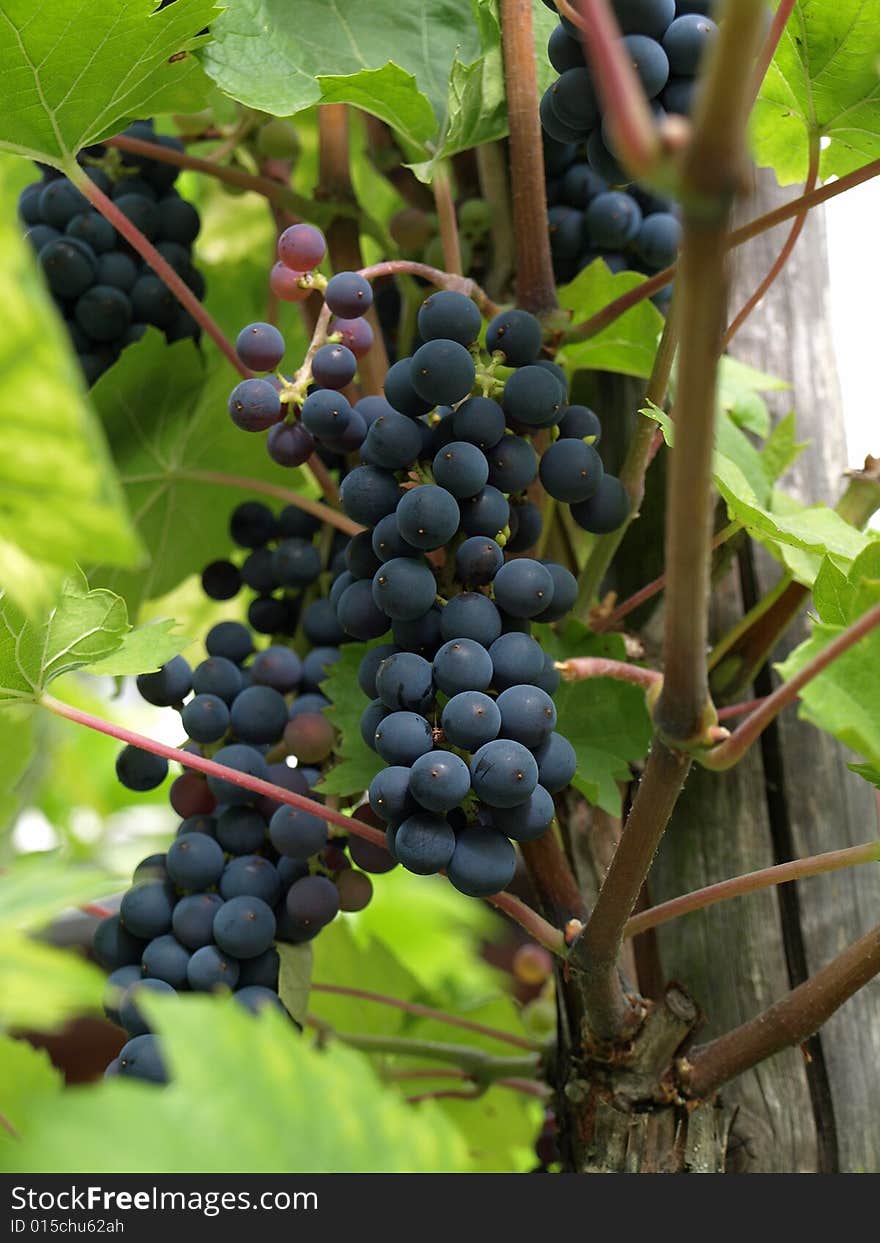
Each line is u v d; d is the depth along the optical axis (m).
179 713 0.60
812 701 0.44
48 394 0.35
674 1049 0.57
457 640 0.50
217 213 0.87
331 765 0.61
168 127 0.81
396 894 1.04
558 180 0.65
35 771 0.80
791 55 0.59
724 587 0.69
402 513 0.50
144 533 0.72
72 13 0.55
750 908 0.66
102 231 0.66
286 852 0.55
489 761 0.49
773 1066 0.64
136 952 0.58
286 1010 0.57
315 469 0.65
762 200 0.74
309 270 0.54
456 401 0.51
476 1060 0.74
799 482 0.73
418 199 0.74
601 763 0.60
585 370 0.71
